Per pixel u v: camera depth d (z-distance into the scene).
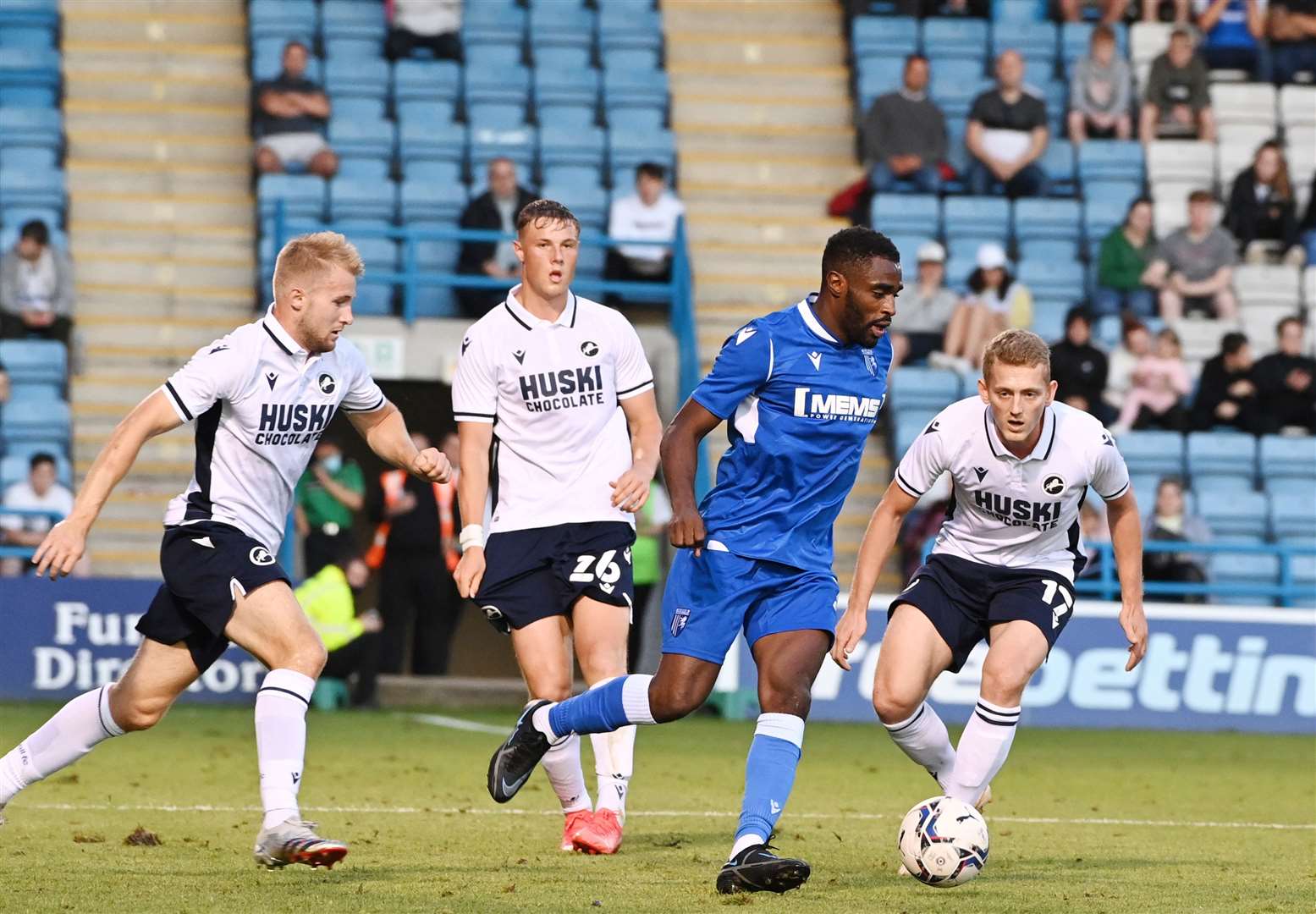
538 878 19.05
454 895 17.47
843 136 68.19
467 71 66.19
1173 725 50.12
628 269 58.59
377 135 63.31
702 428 19.33
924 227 63.34
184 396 18.03
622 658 22.12
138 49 67.38
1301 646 50.53
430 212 60.97
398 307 59.12
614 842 21.78
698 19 71.44
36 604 47.72
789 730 18.73
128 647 48.06
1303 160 68.62
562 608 22.09
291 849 17.55
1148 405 57.69
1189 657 50.25
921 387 57.72
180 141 64.62
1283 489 57.78
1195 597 53.91
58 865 19.64
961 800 19.58
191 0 69.19
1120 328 60.41
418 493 51.28
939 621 21.20
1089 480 20.88
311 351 18.66
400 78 65.62
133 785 29.97
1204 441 57.56
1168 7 71.38
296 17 67.00
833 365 19.20
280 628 18.36
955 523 21.69
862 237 19.00
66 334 56.78
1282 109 68.81
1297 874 21.25
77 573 52.34
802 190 66.25
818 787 32.59
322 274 18.39
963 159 66.94
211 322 60.19
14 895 17.23
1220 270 61.88
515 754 20.45
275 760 18.05
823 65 71.19
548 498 22.09
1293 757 42.47
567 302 22.23
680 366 57.69
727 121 68.56
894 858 21.95
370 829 24.31
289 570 50.91
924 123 64.06
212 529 18.56
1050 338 61.44
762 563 19.23
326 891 17.67
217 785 30.27
